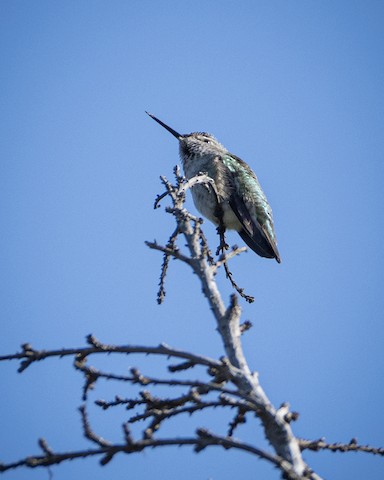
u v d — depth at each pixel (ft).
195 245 23.88
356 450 18.53
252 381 19.35
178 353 19.66
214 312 21.79
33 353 19.93
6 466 16.85
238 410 19.63
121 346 19.92
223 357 19.65
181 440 16.92
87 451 17.01
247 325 21.81
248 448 16.57
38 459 16.88
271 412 18.11
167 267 25.67
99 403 20.13
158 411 18.72
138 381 19.44
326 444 18.62
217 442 16.71
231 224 45.55
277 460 16.29
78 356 19.93
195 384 18.83
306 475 17.26
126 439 16.99
